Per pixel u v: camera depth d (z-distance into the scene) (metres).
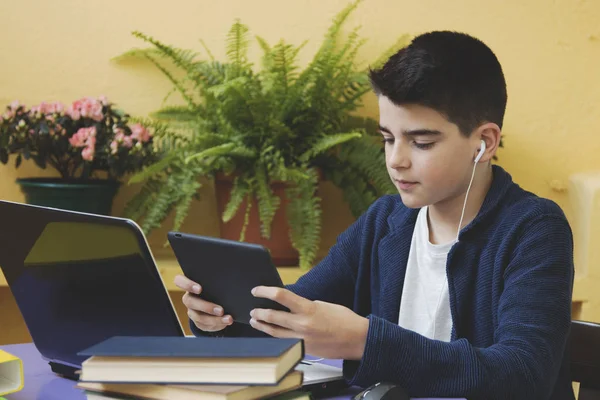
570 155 2.47
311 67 2.26
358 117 2.36
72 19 2.42
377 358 1.07
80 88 2.43
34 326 1.24
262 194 2.14
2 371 1.08
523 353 1.12
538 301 1.19
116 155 2.19
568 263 1.25
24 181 2.22
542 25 2.46
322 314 1.08
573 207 2.44
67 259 1.14
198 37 2.44
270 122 2.14
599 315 2.36
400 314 1.41
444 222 1.38
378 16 2.44
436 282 1.37
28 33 2.41
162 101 2.44
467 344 1.12
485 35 2.46
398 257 1.42
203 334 1.28
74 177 2.28
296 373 0.95
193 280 1.20
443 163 1.24
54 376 1.23
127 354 0.89
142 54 2.39
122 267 1.09
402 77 1.20
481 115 1.25
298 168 2.18
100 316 1.16
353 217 2.47
